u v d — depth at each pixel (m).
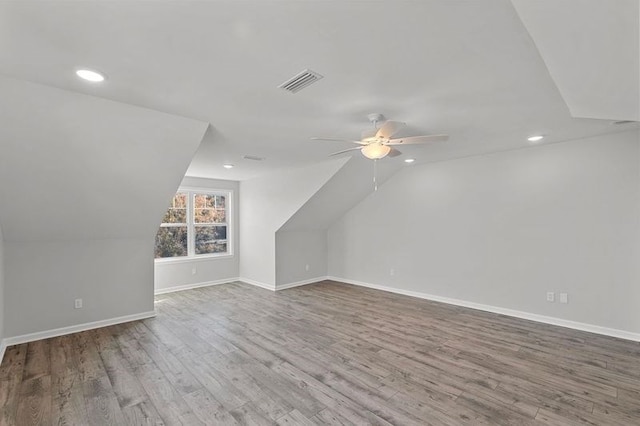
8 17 1.46
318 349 3.25
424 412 2.18
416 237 5.45
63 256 3.77
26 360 3.01
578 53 1.31
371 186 5.87
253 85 2.23
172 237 6.05
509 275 4.36
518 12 1.10
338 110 2.73
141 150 3.02
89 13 1.44
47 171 2.82
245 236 6.75
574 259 3.83
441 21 1.52
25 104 2.26
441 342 3.41
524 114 2.87
